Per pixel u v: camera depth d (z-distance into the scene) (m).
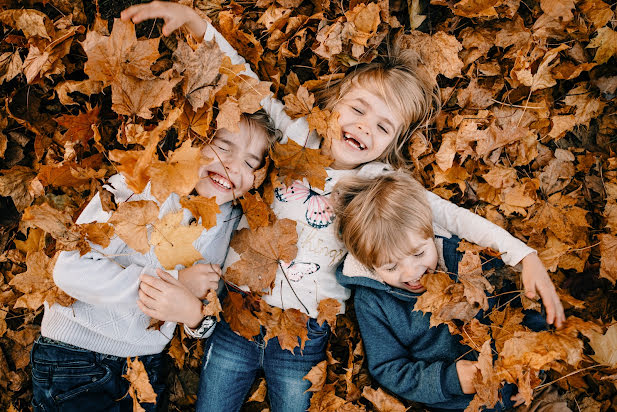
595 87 1.62
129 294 1.26
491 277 1.49
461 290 1.37
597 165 1.64
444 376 1.37
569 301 1.42
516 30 1.55
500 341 1.42
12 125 1.53
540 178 1.64
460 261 1.37
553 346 1.28
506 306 1.51
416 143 1.67
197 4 1.54
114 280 1.24
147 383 1.38
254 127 1.38
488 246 1.46
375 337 1.51
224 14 1.48
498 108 1.62
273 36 1.57
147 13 1.19
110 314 1.34
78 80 1.56
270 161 1.48
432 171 1.71
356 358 1.67
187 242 1.20
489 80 1.64
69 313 1.30
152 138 1.12
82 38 1.50
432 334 1.48
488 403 1.27
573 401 1.60
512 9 1.55
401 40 1.57
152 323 1.40
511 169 1.62
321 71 1.68
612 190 1.62
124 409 1.47
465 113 1.64
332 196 1.52
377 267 1.41
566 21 1.52
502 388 1.39
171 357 1.68
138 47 1.17
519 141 1.62
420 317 1.48
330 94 1.60
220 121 1.24
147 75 1.19
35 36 1.40
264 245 1.41
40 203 1.55
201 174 1.36
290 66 1.68
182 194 1.13
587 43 1.58
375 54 1.55
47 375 1.36
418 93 1.57
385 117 1.52
